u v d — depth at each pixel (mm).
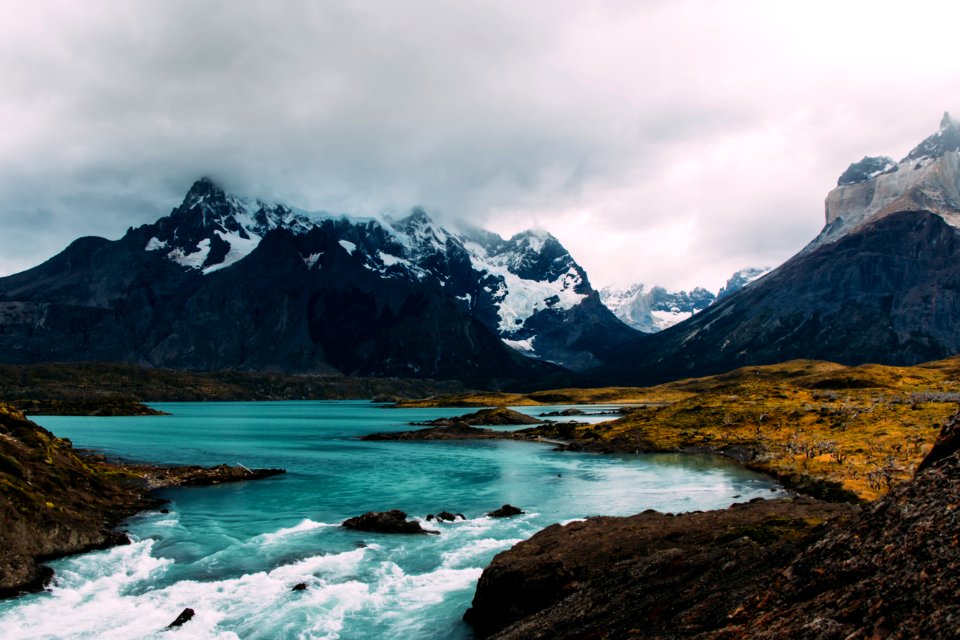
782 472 93812
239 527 64812
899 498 20266
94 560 51156
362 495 85938
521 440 183875
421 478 102750
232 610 40531
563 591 35656
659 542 40469
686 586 27969
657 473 103438
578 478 99938
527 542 45969
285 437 198375
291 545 56812
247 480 100312
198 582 46094
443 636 36438
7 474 58875
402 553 54000
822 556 20438
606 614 28547
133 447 156375
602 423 196500
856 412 138625
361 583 45938
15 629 37250
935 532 17703
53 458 72125
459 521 67062
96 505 68938
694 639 20906
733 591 24609
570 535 46188
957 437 22172
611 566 37250
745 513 47750
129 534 60656
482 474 107188
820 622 17328
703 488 86750
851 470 85938
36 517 52688
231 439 187375
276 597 42844
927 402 146500
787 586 20547
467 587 44969
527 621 32312
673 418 170000
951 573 15914
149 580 46625
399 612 40156
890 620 15898
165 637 36250
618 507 74125
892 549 18359
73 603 41625
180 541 58219
